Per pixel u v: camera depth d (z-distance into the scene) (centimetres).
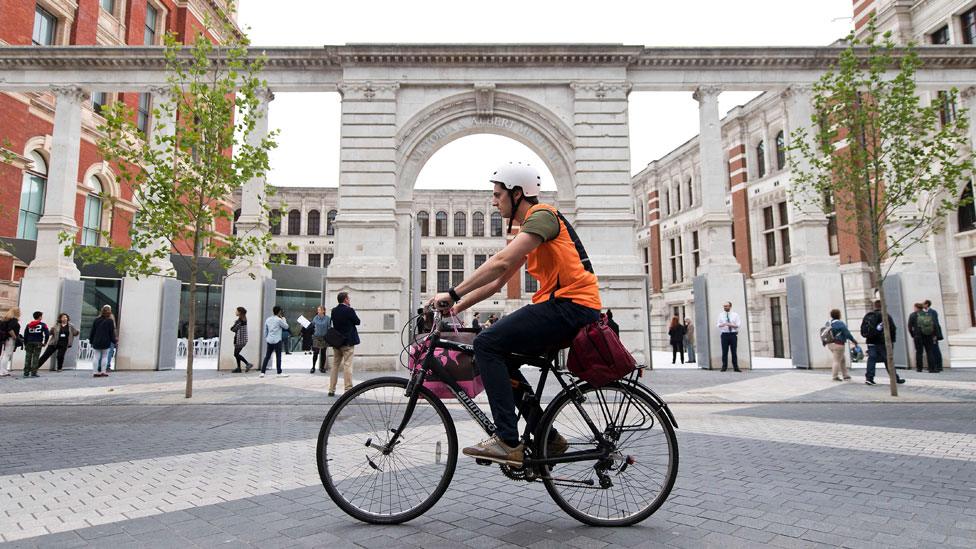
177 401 973
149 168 1606
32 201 2156
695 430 691
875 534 312
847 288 2127
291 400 984
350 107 1767
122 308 1642
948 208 1123
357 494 337
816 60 1781
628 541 300
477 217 4622
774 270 2508
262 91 1783
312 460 520
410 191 1786
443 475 333
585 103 1789
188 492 407
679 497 388
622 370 313
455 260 4550
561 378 332
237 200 3853
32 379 1380
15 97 2052
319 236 4516
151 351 1636
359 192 1736
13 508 368
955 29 2019
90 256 1027
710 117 1800
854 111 1146
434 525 329
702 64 1800
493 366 320
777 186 2527
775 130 2603
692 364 2025
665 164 3431
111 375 1491
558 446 331
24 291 1661
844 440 617
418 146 1800
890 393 1046
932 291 1669
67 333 1620
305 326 2412
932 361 1513
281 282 3012
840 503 373
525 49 1772
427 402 342
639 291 1702
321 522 336
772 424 741
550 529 321
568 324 318
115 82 1784
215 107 1064
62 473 469
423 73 1795
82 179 2280
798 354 1700
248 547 293
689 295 3088
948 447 574
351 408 343
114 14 2484
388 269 1683
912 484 424
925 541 300
